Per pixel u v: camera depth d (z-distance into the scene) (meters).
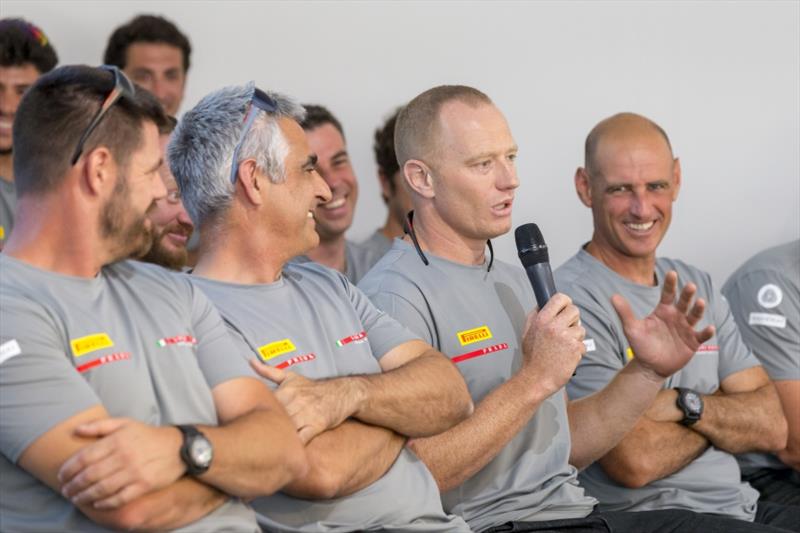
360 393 4.55
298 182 4.72
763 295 7.14
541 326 5.18
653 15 8.45
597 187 6.50
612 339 6.29
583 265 6.55
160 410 3.94
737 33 8.49
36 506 3.68
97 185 3.85
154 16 7.72
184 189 4.74
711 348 6.52
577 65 8.45
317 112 7.73
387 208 8.23
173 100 7.72
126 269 4.14
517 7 8.38
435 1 8.34
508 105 8.42
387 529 4.64
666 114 8.50
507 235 8.41
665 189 6.47
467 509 5.23
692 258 8.56
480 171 5.41
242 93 4.69
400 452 4.82
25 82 6.70
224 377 4.16
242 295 4.65
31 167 3.84
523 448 5.40
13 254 3.87
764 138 8.53
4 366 3.60
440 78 8.38
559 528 5.28
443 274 5.46
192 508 3.74
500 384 5.34
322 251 7.80
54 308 3.77
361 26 8.30
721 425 6.23
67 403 3.61
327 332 4.80
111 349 3.85
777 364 7.05
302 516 4.49
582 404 5.81
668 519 5.71
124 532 3.65
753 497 6.41
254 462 3.83
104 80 3.91
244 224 4.68
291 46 8.24
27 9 7.86
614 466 6.02
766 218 8.57
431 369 4.84
